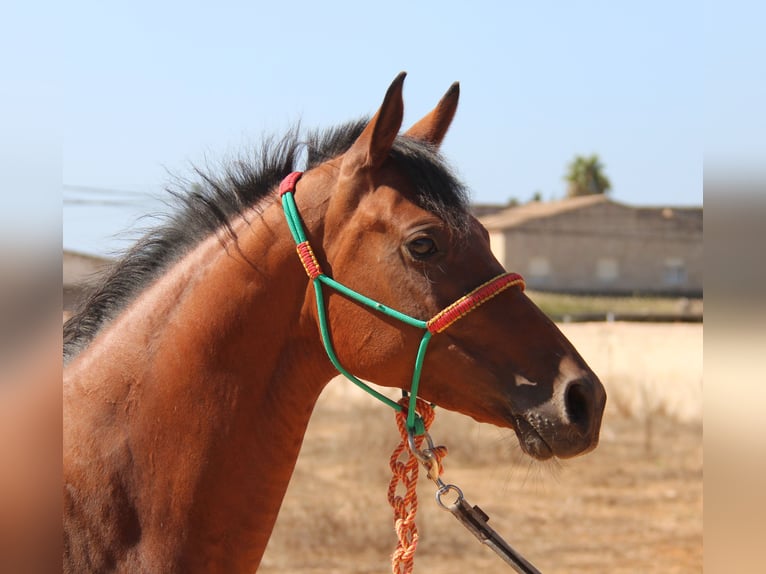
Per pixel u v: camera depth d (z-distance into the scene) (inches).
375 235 107.6
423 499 433.1
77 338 116.5
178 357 108.3
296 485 454.3
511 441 130.6
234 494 108.1
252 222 112.4
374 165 109.2
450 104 122.8
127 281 116.8
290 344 111.7
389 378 109.3
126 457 105.7
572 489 464.1
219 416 107.5
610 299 1673.2
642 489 465.4
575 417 103.8
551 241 1780.3
